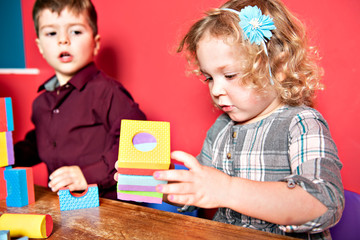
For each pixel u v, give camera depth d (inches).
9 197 27.3
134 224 23.1
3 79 67.4
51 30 46.6
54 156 49.5
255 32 28.8
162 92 56.6
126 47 59.1
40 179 70.7
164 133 22.5
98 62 62.3
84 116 47.9
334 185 23.3
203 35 30.1
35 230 20.7
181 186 21.7
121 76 60.3
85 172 43.2
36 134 52.4
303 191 22.6
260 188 22.7
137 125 22.5
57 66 48.1
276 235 21.5
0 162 28.0
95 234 21.6
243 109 30.8
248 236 21.3
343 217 34.0
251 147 33.3
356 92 42.2
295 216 22.4
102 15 60.8
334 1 42.2
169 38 54.3
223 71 29.4
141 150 22.5
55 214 25.4
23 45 72.2
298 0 44.1
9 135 28.7
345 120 43.3
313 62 35.7
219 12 31.2
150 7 55.6
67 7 46.0
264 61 29.6
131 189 23.1
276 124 32.1
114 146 44.7
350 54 42.0
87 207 26.6
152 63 56.9
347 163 43.7
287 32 31.9
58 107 49.5
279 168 31.2
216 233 21.6
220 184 22.4
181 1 52.3
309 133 27.9
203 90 52.8
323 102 44.1
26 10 70.3
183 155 22.3
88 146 48.1
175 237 21.1
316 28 43.4
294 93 31.8
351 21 41.6
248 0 33.2
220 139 38.3
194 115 54.2
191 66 49.5
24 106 70.9
